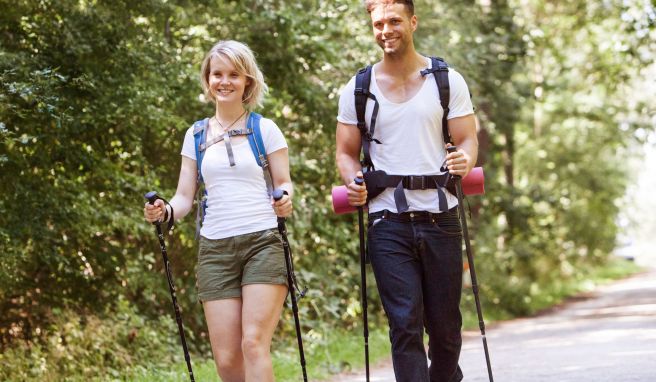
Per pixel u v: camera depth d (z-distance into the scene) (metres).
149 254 12.07
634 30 22.05
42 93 8.20
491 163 26.06
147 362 10.57
